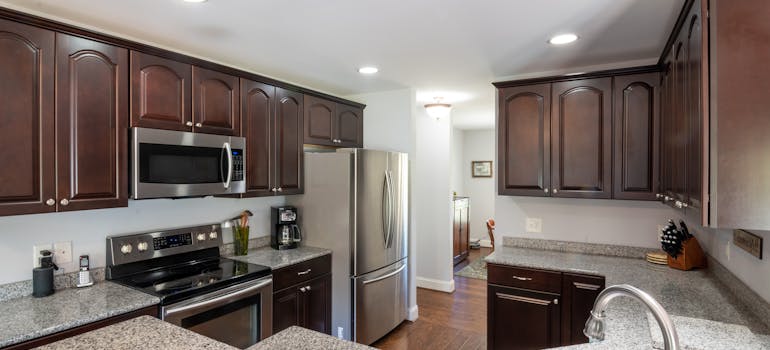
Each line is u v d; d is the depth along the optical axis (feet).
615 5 6.32
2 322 5.56
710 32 4.09
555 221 10.44
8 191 5.68
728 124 3.97
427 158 16.21
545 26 7.24
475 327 12.21
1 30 5.59
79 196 6.40
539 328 8.70
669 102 6.98
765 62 3.87
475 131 24.94
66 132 6.26
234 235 9.93
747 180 3.92
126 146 6.97
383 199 11.23
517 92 9.84
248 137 9.17
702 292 6.64
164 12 6.64
